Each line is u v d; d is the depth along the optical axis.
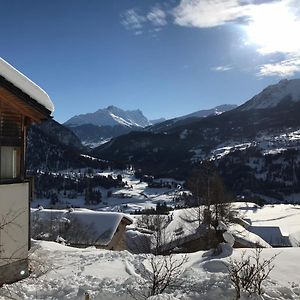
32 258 12.12
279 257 10.73
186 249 29.33
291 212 87.50
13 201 10.84
